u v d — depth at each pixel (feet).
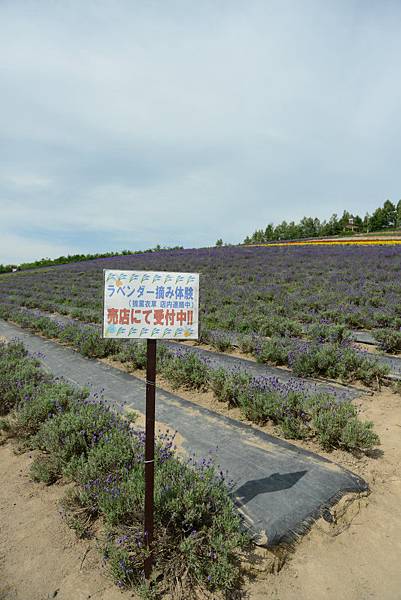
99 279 93.30
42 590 8.18
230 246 158.61
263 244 164.86
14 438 15.66
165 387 21.04
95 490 10.36
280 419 15.49
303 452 13.05
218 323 37.52
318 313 38.70
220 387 19.10
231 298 50.16
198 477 10.31
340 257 83.97
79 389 20.08
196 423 15.88
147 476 7.98
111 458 11.37
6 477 12.76
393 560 8.81
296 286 56.49
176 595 7.84
